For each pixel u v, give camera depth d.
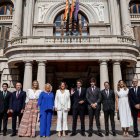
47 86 8.34
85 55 16.00
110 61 16.52
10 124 12.65
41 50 16.05
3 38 21.89
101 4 22.61
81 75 21.50
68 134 8.41
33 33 21.52
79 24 22.31
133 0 23.42
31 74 15.95
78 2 21.23
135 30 22.30
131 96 8.01
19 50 16.16
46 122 8.05
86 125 12.02
